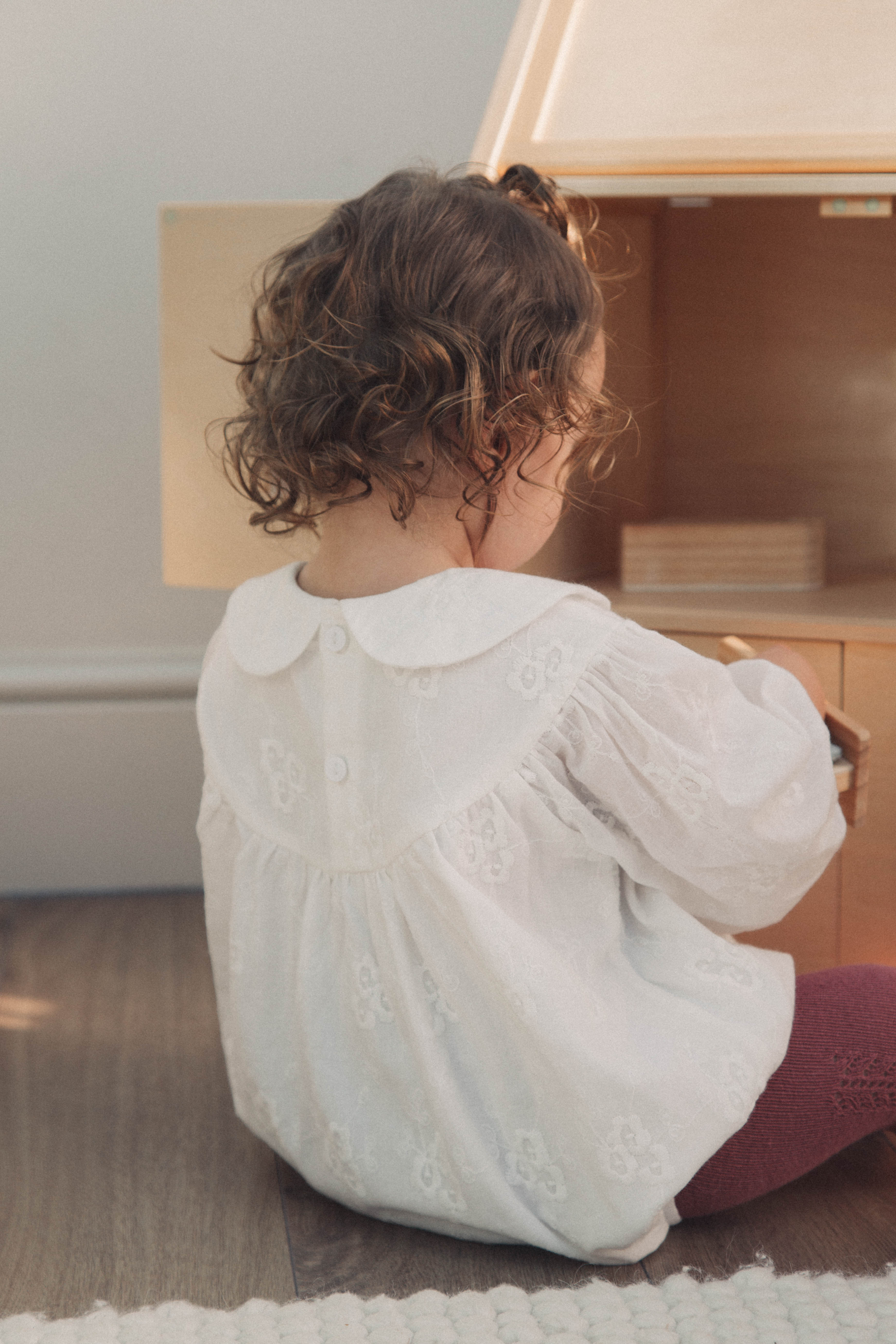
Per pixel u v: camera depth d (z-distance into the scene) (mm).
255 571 1221
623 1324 791
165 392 1204
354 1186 909
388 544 845
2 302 1602
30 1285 895
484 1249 905
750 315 1566
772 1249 897
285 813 906
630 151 1127
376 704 824
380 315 810
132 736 1696
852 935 1234
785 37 1166
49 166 1573
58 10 1533
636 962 868
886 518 1549
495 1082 836
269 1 1529
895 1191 982
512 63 1138
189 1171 1059
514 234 839
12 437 1633
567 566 1395
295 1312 825
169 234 1174
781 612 1234
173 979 1466
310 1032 899
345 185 1577
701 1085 817
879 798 1202
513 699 798
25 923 1638
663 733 809
